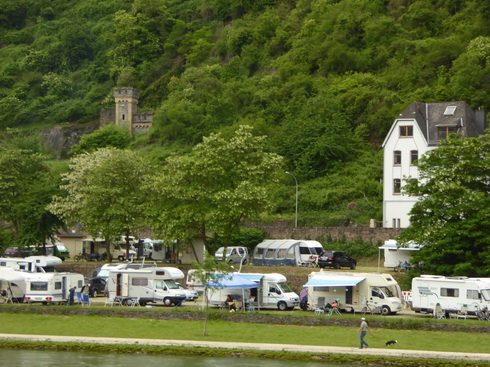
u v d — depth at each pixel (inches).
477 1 7386.8
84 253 4611.2
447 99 5861.2
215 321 2650.1
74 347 2261.3
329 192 5113.2
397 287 2876.5
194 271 2507.4
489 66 6107.3
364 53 7293.3
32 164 4520.2
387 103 6107.3
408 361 2075.5
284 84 7194.9
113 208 3821.4
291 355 2146.9
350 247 4062.5
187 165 3590.1
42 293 3011.8
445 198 3129.9
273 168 3656.5
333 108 6146.7
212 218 3425.2
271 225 4653.1
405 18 7795.3
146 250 4308.6
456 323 2464.3
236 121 7017.7
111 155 4153.5
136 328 2532.0
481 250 3061.0
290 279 3316.9
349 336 2406.5
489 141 3284.9
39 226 4065.0
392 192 4284.0
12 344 2288.4
